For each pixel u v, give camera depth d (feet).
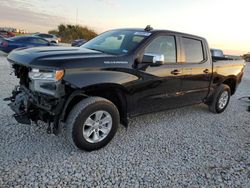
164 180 10.44
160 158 12.22
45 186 9.34
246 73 60.64
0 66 35.53
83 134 11.71
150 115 18.45
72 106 12.07
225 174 11.28
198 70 17.28
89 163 11.19
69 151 12.01
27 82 12.73
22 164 10.57
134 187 9.81
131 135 14.60
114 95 13.15
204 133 16.03
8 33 94.58
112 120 12.62
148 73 13.76
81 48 14.34
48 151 11.84
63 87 10.83
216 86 19.76
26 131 13.62
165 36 14.96
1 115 15.51
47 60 10.85
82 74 11.19
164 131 15.69
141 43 13.64
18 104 12.46
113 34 15.83
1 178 9.52
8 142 12.28
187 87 16.76
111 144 13.23
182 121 17.93
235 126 18.03
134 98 13.55
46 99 11.21
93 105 11.71
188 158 12.46
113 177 10.33
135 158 12.01
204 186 10.27
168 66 14.97
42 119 11.83
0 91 21.13
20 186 9.19
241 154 13.42
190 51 16.88
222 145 14.39
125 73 12.68
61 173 10.24
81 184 9.69
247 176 11.28
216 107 20.31
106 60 12.06
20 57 11.89
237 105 24.58
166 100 15.55
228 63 20.33
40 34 82.48
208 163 12.14
